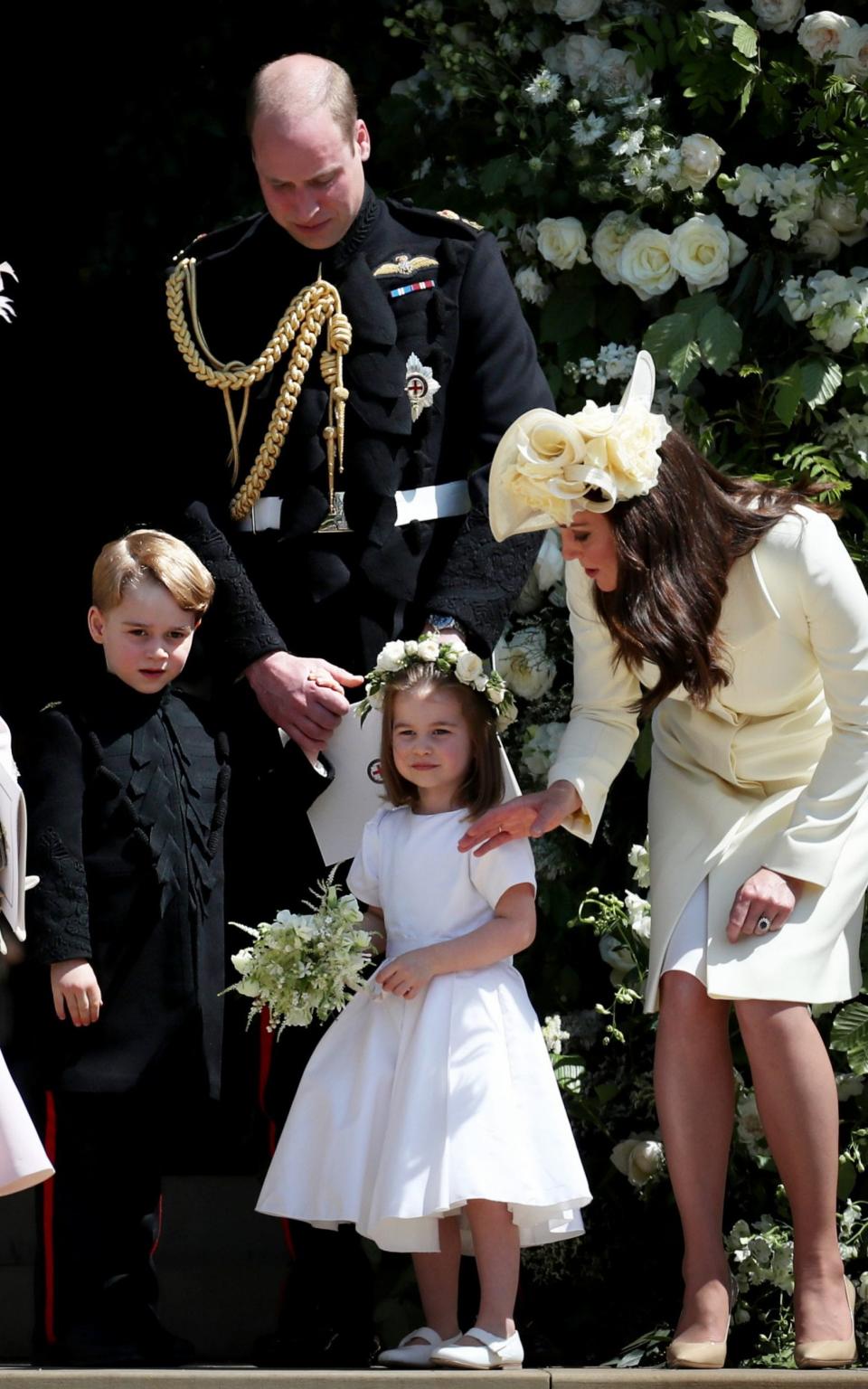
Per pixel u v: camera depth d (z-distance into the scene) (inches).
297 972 557.6
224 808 607.2
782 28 763.4
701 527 554.6
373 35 881.5
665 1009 568.7
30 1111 587.8
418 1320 705.0
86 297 952.9
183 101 902.4
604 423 544.4
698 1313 548.4
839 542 571.5
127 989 584.7
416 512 628.7
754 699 576.1
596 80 764.6
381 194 844.6
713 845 574.6
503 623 615.8
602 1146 730.8
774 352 757.9
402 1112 550.9
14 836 531.8
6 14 920.3
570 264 757.9
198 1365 590.9
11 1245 766.5
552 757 739.4
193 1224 772.0
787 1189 558.6
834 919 561.0
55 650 1000.9
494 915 582.9
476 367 636.7
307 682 610.2
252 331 643.5
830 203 751.7
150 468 658.2
